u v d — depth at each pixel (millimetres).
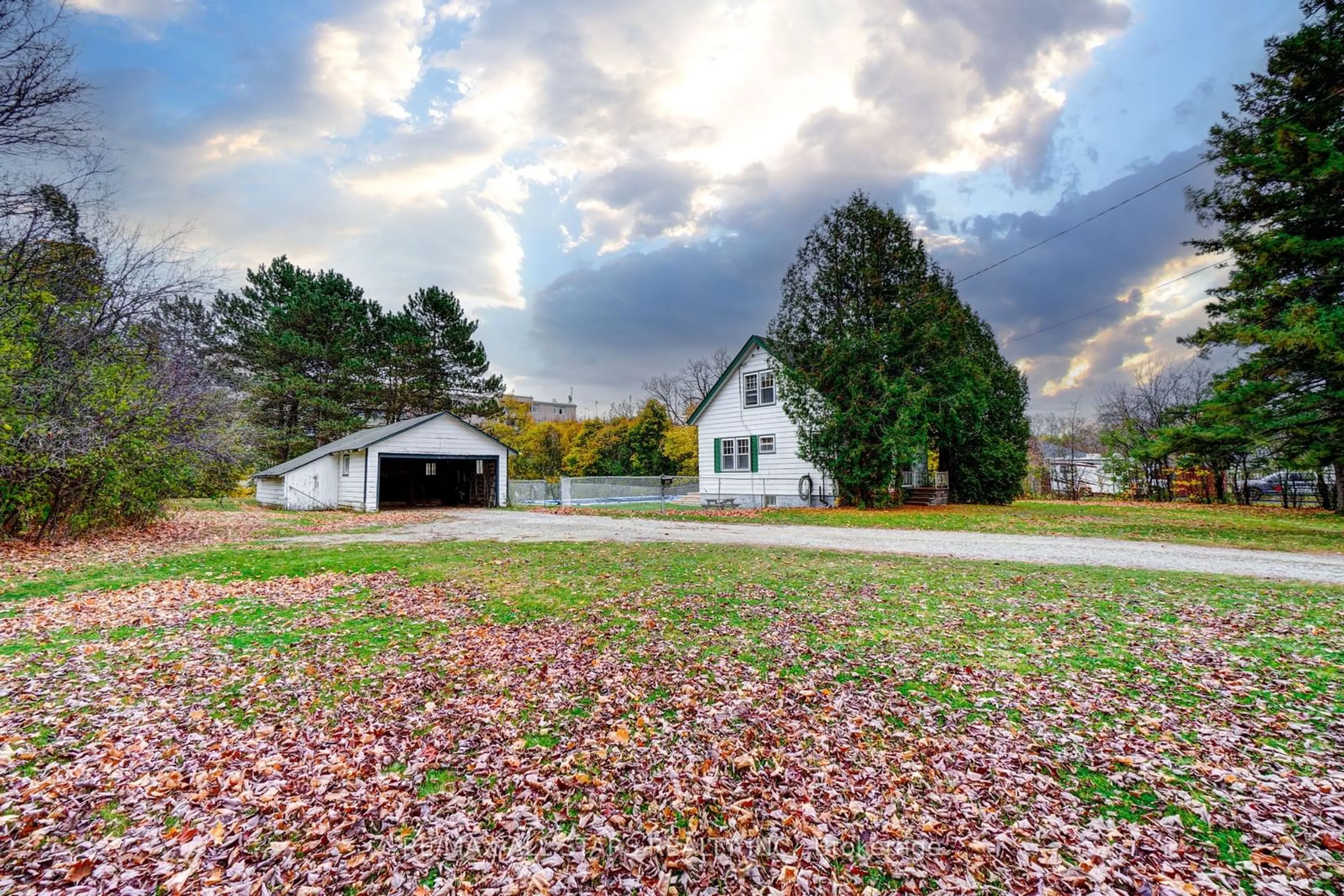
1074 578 7160
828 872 2193
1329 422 11578
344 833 2420
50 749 3080
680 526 14375
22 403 9641
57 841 2332
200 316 22219
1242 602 5871
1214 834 2369
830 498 18828
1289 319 10867
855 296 18406
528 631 5188
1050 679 4016
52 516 10734
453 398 35531
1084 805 2582
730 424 21531
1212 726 3299
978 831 2416
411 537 12297
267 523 15891
